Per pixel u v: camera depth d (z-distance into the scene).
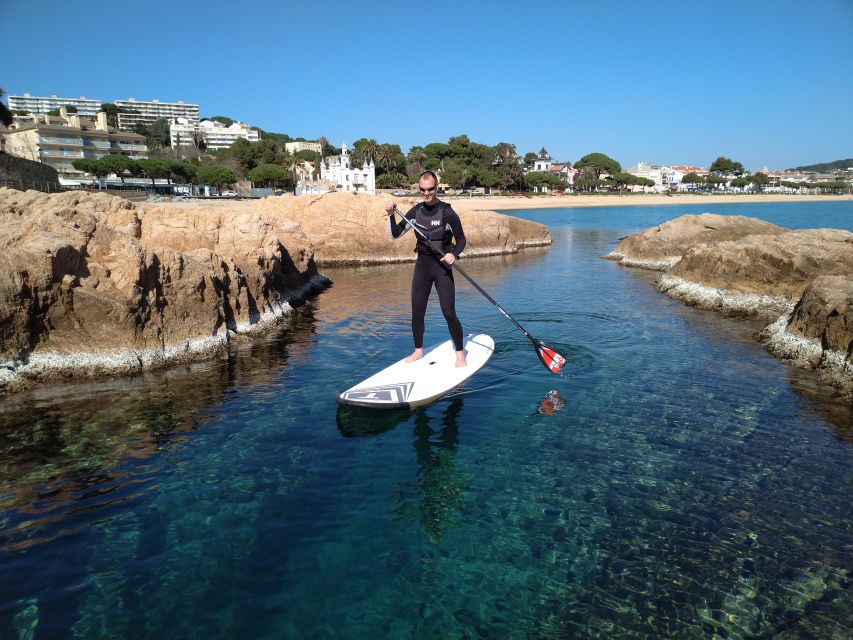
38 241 7.24
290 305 12.18
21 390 6.64
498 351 8.07
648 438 5.29
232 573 3.42
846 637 2.93
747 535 3.80
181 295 8.29
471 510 4.12
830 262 10.91
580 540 3.76
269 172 69.94
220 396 6.48
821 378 6.90
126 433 5.47
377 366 7.57
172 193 59.94
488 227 24.42
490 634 2.96
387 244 22.52
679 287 13.04
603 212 76.88
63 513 4.07
